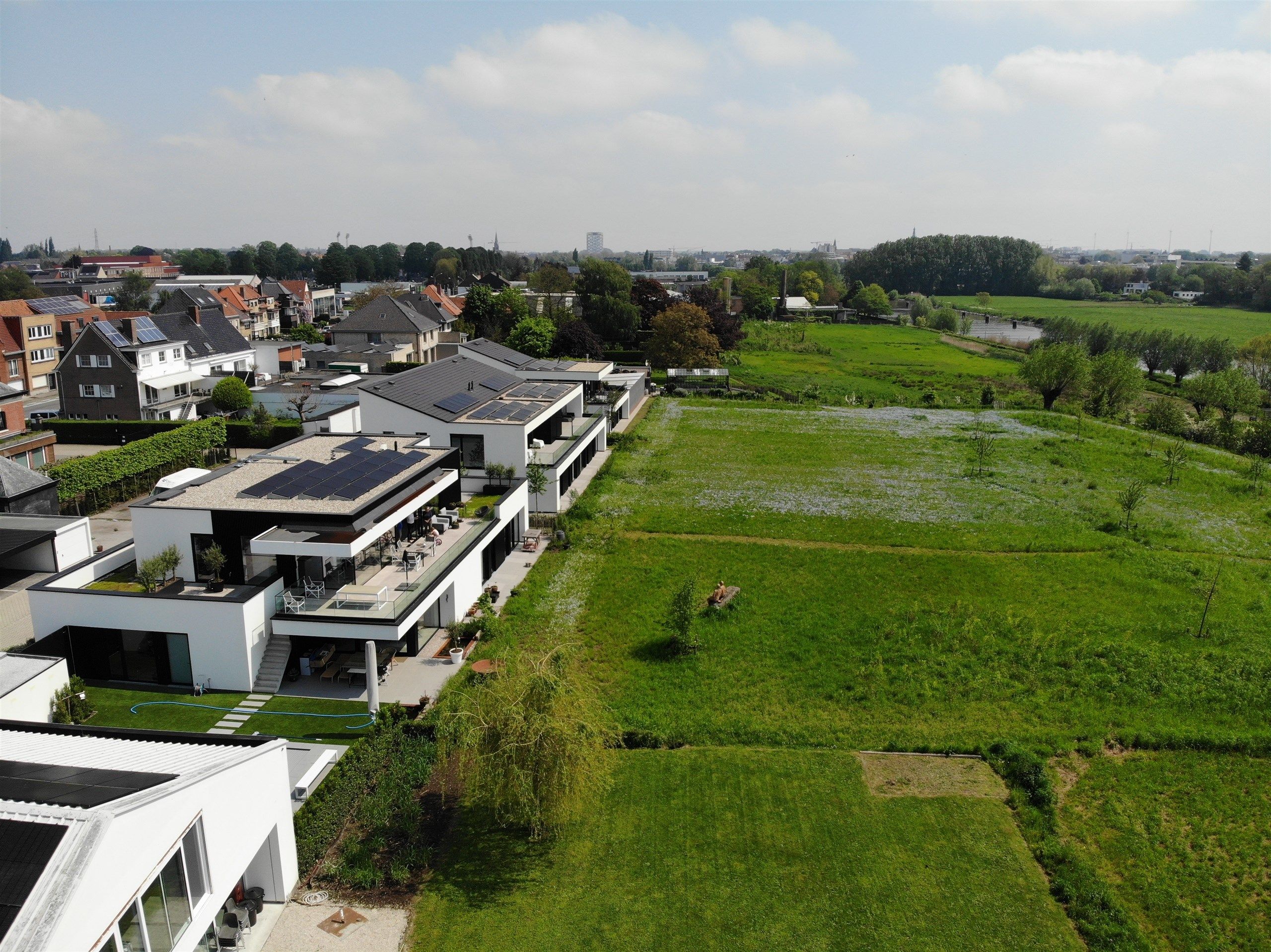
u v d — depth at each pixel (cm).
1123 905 2223
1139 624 3803
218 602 3070
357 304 14088
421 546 3788
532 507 5247
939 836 2458
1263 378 10831
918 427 8056
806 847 2406
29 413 7712
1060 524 5169
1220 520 5378
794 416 8600
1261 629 3781
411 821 2419
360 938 2058
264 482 3559
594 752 2366
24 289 15875
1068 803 2634
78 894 1423
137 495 5756
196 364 8188
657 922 2130
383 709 2881
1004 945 2080
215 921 1994
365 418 4975
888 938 2092
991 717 3094
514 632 3703
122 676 3234
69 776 1800
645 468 6481
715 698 3206
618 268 13488
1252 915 2205
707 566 4491
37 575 4181
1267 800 2661
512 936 2075
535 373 7125
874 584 4262
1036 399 9850
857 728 3016
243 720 2966
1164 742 2938
